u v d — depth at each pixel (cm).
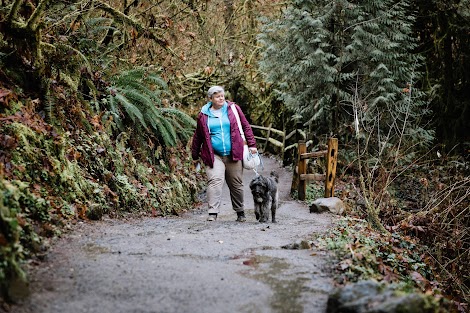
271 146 2105
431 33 1666
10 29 720
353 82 1403
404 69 1359
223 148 805
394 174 1290
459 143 1527
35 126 661
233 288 413
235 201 827
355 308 344
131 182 853
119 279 420
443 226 983
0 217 409
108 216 718
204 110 809
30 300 361
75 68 846
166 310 363
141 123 998
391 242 756
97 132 831
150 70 1164
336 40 1374
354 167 1270
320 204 956
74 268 438
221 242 582
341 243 574
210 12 1677
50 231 527
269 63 1471
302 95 1446
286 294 404
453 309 578
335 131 1393
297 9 1367
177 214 925
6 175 537
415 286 573
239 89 2242
